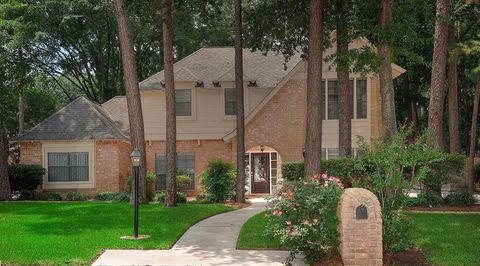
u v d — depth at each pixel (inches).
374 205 383.2
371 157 449.7
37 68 1471.5
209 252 452.1
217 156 1130.7
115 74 1611.7
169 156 790.5
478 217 621.0
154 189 1050.7
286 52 922.7
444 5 848.3
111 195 962.7
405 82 1507.1
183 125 1134.4
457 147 1101.1
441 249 447.5
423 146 533.6
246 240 500.1
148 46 1652.3
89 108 1101.7
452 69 1101.1
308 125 650.8
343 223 380.5
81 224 589.0
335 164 772.6
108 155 1048.8
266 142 1079.6
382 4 641.6
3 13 1160.8
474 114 1157.1
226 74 1130.7
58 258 411.2
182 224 596.1
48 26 1317.7
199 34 1544.0
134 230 518.9
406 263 406.9
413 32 653.3
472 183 1131.3
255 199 1011.9
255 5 938.7
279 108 1085.8
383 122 655.1
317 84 648.4
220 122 1130.0
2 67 1227.2
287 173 856.3
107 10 1373.0
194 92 1133.1
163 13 781.3
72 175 1050.7
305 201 395.2
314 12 650.2
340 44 756.0
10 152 1487.5
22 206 783.7
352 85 1081.4
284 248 466.3
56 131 1056.8
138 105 823.1
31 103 1699.1
